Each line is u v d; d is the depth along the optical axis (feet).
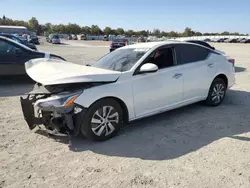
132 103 14.15
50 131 13.28
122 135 14.21
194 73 17.29
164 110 15.85
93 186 9.58
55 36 162.40
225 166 10.86
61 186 9.59
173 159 11.51
